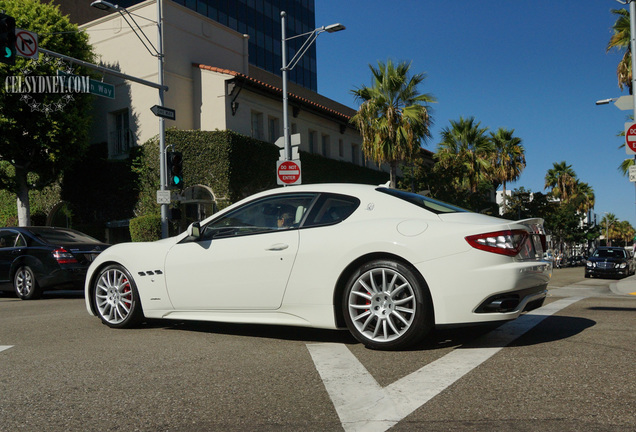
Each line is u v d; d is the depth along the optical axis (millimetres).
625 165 24219
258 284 4973
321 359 4156
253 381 3574
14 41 10961
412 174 28281
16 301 10266
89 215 23125
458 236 4262
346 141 31281
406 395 3180
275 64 42625
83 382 3633
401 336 4312
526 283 4293
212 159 21141
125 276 5871
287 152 17031
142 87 22016
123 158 22625
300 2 46406
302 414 2904
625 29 21562
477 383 3383
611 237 112750
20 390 3477
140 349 4684
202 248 5387
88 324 6227
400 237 4398
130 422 2844
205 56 24000
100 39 23297
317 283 4691
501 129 41438
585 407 2885
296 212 5059
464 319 4195
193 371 3871
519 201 46062
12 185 21234
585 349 4234
